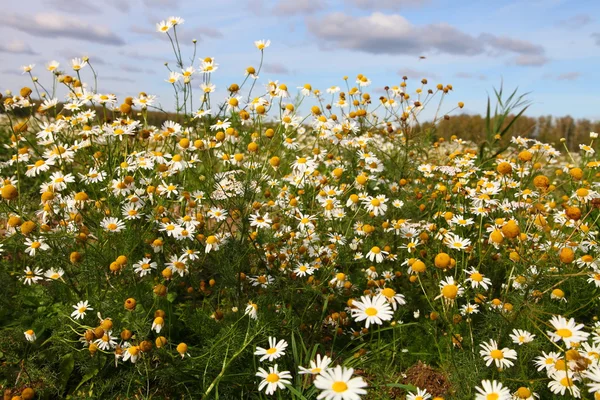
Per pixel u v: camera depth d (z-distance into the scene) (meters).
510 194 0.92
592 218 0.79
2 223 0.82
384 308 0.44
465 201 0.91
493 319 0.55
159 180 0.83
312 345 0.61
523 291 0.57
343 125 0.97
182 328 0.63
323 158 0.99
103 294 0.61
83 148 0.84
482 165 1.22
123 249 0.69
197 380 0.54
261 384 0.46
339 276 0.65
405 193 0.95
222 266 0.66
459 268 0.71
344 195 0.87
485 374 0.49
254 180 0.76
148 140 0.85
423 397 0.47
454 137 1.26
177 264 0.65
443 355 0.58
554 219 0.78
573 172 0.64
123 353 0.52
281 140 0.92
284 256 0.72
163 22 0.92
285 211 0.80
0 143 1.19
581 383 0.45
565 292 0.67
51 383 0.53
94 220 0.71
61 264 0.66
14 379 0.53
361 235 0.81
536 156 1.09
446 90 1.13
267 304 0.64
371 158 0.90
